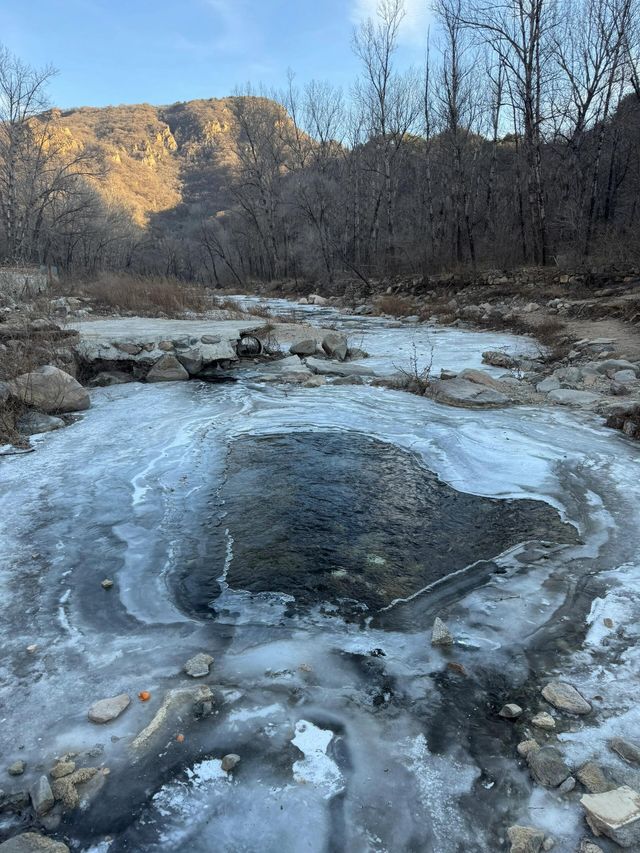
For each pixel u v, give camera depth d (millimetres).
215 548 4207
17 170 38812
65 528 4469
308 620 3342
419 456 6094
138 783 2230
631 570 3768
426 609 3443
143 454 6133
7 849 1914
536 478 5418
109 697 2689
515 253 25656
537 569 3842
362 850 1978
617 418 6887
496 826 2062
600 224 22906
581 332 12992
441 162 30594
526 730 2482
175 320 14352
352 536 4398
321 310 25188
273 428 7055
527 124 23016
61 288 19203
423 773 2273
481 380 8836
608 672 2830
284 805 2137
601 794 2105
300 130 46156
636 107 23562
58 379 7809
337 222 38750
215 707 2609
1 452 6168
